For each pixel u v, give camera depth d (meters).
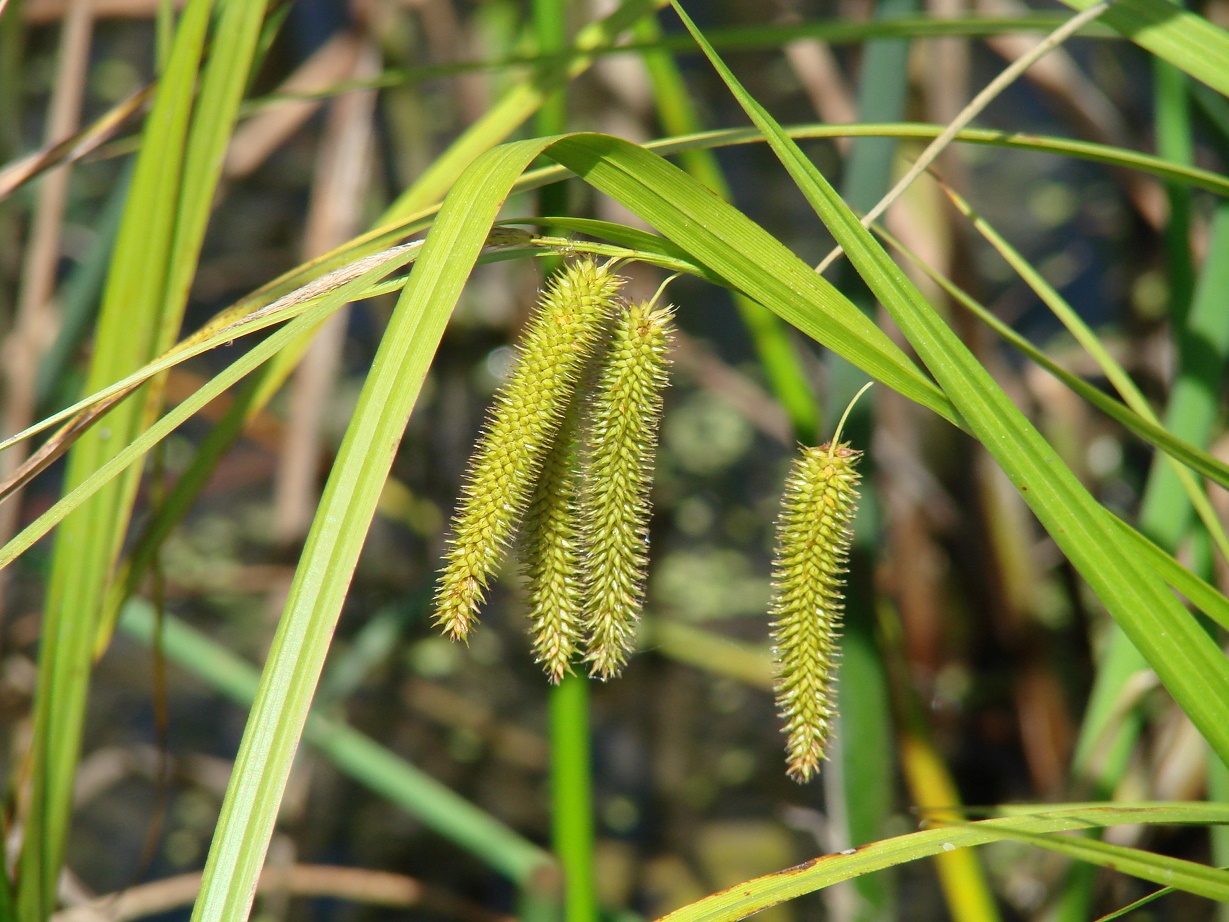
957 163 0.65
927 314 0.40
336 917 0.84
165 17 0.46
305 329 0.39
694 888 0.85
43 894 0.45
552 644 0.42
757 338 0.52
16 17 0.60
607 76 0.72
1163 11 0.42
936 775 0.54
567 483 0.41
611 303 0.41
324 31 0.85
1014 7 0.67
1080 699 0.77
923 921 0.75
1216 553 0.52
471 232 0.39
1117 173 0.69
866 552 0.51
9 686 0.66
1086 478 0.79
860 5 0.66
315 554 0.38
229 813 0.38
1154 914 0.69
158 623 0.47
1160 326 0.71
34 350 0.53
